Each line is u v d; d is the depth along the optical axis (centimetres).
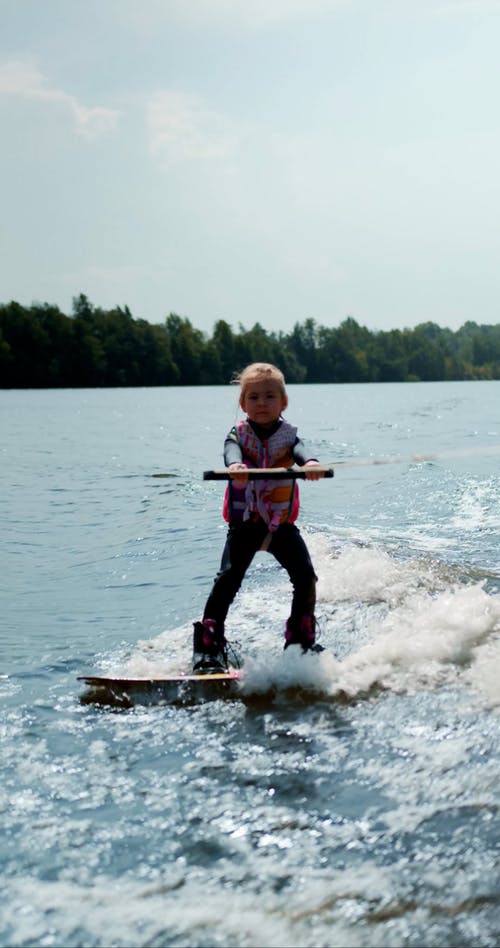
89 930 245
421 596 597
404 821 299
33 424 3241
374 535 841
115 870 273
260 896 259
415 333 17775
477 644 486
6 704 423
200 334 14062
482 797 314
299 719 398
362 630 535
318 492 1182
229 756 357
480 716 392
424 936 240
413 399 5922
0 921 249
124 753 361
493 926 243
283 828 297
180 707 419
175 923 247
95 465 1666
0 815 309
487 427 2605
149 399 6538
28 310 11981
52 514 1056
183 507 1064
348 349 16162
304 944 238
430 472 1359
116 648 520
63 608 616
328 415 3625
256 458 507
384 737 373
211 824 300
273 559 746
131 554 795
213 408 4772
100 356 12031
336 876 268
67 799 320
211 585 665
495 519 934
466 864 272
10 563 774
